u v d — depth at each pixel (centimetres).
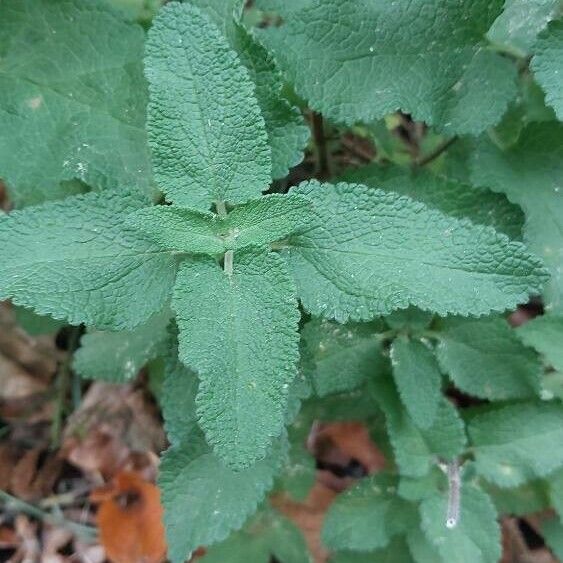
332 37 20
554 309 22
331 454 29
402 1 20
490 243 17
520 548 28
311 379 20
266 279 17
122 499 29
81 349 24
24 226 17
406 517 24
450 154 24
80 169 21
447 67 21
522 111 24
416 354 22
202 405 16
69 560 29
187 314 17
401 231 18
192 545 20
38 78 22
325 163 27
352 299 17
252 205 17
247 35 19
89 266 17
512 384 22
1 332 31
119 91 22
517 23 21
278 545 25
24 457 30
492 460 23
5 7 21
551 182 22
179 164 18
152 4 25
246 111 18
